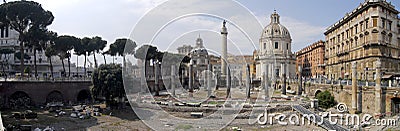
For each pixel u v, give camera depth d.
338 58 73.50
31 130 28.41
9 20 50.19
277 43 91.44
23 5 50.00
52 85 44.44
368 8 59.50
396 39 62.75
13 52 75.38
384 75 49.25
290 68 90.31
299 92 52.28
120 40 70.44
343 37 71.62
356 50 63.88
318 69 94.06
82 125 30.95
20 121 31.91
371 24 58.28
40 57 78.06
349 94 38.34
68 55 64.25
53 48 59.41
